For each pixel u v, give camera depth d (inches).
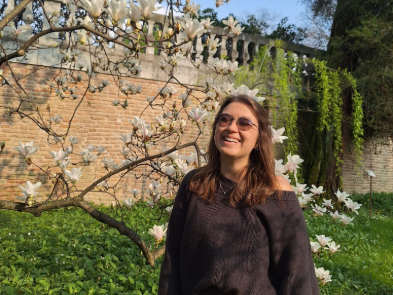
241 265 66.5
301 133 438.3
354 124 404.8
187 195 76.1
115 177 338.0
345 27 430.0
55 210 300.4
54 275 178.9
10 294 153.2
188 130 358.6
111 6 89.3
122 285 178.2
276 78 390.3
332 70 418.9
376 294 203.8
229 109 73.4
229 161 73.0
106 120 328.2
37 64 294.0
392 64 397.7
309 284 66.5
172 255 76.5
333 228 310.2
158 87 345.4
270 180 70.4
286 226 68.1
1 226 251.8
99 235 242.5
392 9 398.6
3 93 290.0
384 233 332.8
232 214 69.7
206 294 69.3
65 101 311.6
